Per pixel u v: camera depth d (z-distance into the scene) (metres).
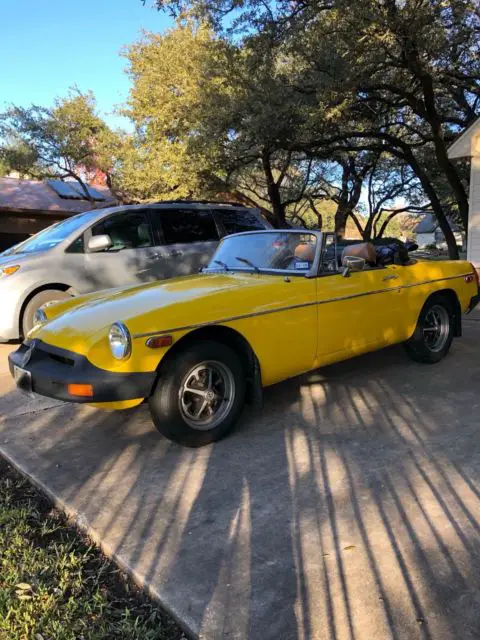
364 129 15.78
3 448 4.04
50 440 4.16
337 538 2.70
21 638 2.12
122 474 3.52
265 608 2.24
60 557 2.66
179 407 3.70
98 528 2.88
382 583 2.36
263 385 4.18
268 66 11.38
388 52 10.88
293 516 2.92
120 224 7.54
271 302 4.12
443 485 3.17
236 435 4.07
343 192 23.47
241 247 5.23
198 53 15.55
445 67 13.11
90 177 22.97
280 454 3.71
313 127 11.91
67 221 7.81
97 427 4.39
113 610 2.31
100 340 3.52
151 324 3.52
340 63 10.27
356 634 2.08
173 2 9.28
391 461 3.52
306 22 10.25
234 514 2.98
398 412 4.40
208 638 2.10
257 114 11.60
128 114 17.39
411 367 5.68
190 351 3.70
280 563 2.53
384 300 5.04
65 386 3.51
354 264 4.67
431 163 20.69
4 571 2.55
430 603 2.22
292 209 33.84
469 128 10.91
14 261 6.83
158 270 7.68
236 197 19.05
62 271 6.94
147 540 2.76
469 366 5.67
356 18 9.53
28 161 18.09
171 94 16.23
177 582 2.42
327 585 2.36
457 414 4.30
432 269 5.64
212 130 12.55
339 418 4.33
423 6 9.54
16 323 6.68
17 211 18.58
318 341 4.46
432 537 2.67
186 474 3.48
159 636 2.14
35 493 3.40
